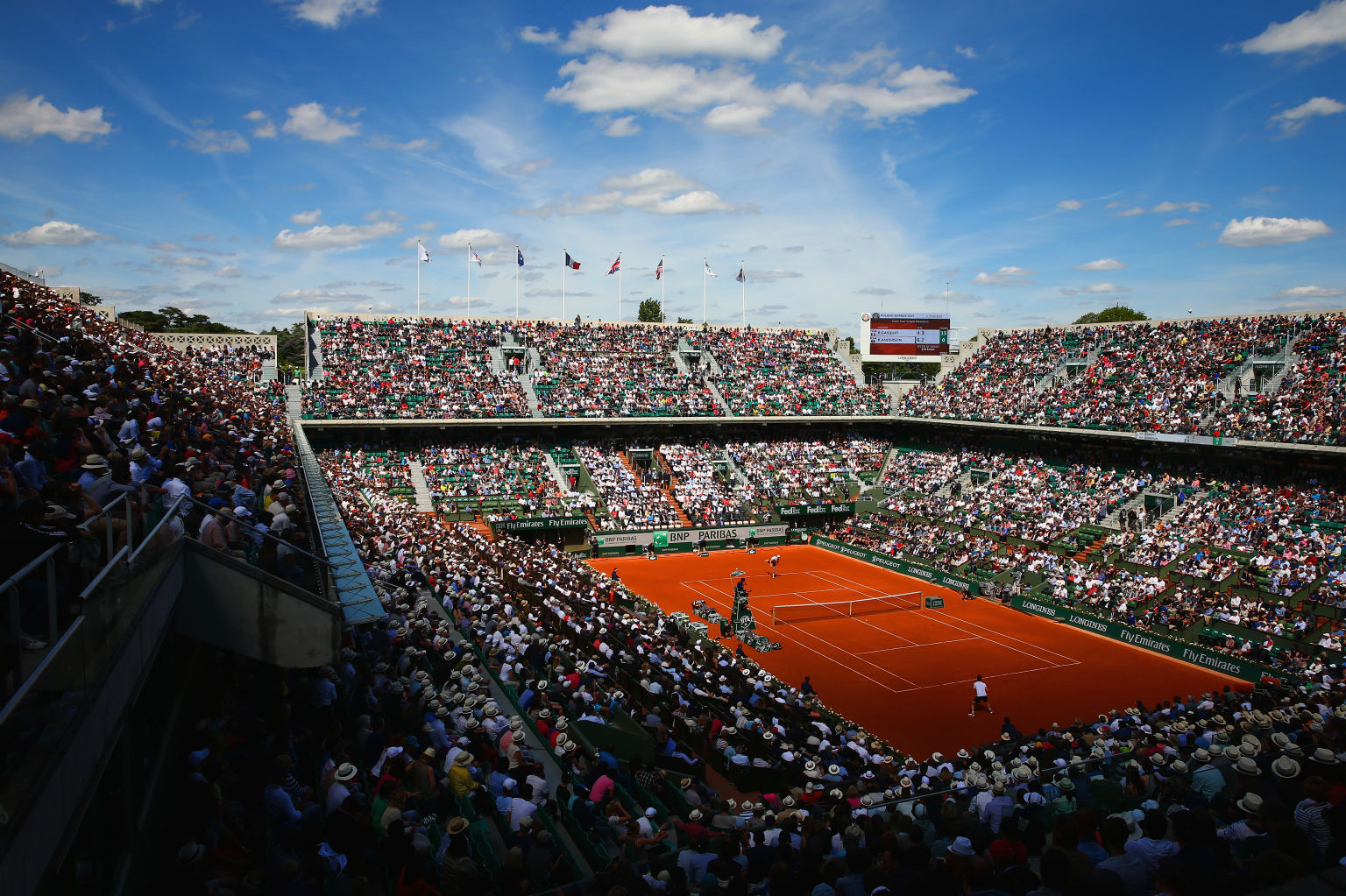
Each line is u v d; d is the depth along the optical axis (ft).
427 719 62.34
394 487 231.71
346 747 56.24
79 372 73.82
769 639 163.02
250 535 56.49
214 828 38.73
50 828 23.29
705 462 281.54
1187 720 95.14
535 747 69.05
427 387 254.06
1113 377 252.42
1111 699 132.87
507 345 284.61
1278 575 167.94
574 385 275.18
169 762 44.19
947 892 29.60
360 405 239.71
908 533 244.22
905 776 76.38
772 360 319.27
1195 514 201.77
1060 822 28.37
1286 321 224.53
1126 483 225.35
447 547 157.28
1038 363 281.74
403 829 40.01
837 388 313.12
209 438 77.56
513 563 157.99
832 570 229.66
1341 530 177.58
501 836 48.88
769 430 308.60
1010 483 250.37
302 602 52.16
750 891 35.78
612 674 107.24
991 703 129.90
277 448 131.64
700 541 252.42
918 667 147.95
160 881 40.70
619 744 73.41
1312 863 22.54
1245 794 34.99
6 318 83.61
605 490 254.88
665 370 295.69
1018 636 169.68
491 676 84.79
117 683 31.83
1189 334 246.68
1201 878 25.04
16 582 22.35
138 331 217.15
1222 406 216.95
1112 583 184.03
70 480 44.50
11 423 45.98
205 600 48.67
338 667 65.51
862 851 34.45
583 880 40.22
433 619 94.53
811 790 76.95
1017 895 30.19
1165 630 165.17
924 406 298.15
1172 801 49.34
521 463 255.29
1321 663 139.64
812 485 279.08
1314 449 188.75
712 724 89.56
